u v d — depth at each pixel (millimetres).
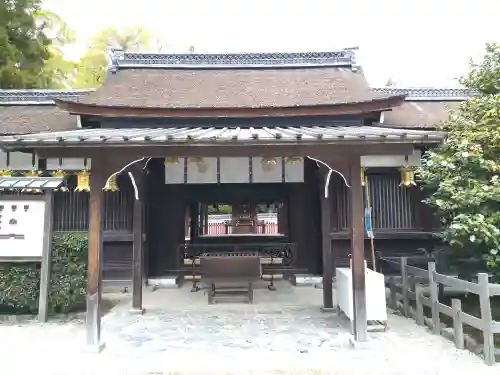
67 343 5301
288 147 4980
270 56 11625
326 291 7051
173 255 10195
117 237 9719
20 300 6379
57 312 6652
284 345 5195
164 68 11414
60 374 4262
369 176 9672
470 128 6242
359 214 5168
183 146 4879
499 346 5191
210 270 7824
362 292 5137
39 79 17672
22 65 16688
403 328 5883
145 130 6887
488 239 5461
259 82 10609
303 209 10336
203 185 10398
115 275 9766
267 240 11805
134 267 7117
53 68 20891
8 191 6660
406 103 11117
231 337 5574
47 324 6199
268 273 10172
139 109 8336
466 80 7258
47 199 6457
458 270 6688
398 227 9641
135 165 6910
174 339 5504
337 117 8617
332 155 5086
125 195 9844
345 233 9812
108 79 10656
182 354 4879
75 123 9820
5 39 15234
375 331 5711
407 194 9672
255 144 4746
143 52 11508
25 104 11328
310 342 5312
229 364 4523
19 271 6402
